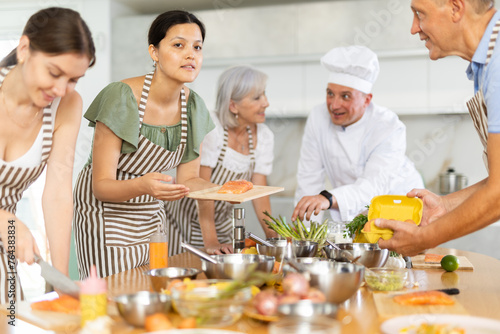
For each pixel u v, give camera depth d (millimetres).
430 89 4320
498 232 3990
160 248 1839
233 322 1170
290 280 1252
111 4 4652
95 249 2225
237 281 1180
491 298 1485
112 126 2068
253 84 2717
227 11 4605
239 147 2893
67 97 1807
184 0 4648
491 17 1626
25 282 4055
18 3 4645
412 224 1631
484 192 1479
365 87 2930
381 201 1932
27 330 1185
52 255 1761
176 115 2275
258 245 1846
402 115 4676
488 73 1533
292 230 2195
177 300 1152
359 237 2014
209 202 2592
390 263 1905
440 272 1909
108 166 2109
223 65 4641
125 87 2113
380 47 4340
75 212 2309
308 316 1129
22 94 1640
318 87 4531
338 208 2709
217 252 2182
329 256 1807
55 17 1468
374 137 3008
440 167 4648
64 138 1811
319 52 4457
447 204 1954
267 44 4547
